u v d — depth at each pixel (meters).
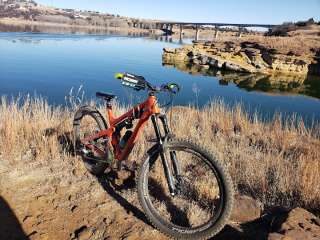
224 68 36.25
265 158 5.25
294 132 7.32
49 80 22.20
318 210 3.93
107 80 23.31
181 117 7.34
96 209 3.94
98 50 43.16
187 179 4.18
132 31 144.38
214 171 3.29
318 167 4.82
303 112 17.92
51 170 4.71
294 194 4.29
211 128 7.25
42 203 4.05
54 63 29.73
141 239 3.49
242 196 3.89
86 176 4.59
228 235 3.48
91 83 21.98
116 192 4.25
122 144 4.08
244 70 35.22
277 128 7.40
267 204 4.03
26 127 5.98
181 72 30.66
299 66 36.53
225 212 3.21
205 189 4.11
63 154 5.11
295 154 5.83
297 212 3.41
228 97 20.89
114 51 43.53
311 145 6.35
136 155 5.01
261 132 7.15
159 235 3.54
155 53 44.72
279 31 72.56
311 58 37.66
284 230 3.14
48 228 3.66
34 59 31.28
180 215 3.80
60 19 152.25
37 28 91.19
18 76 22.86
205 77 29.06
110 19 170.62
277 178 4.53
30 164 4.85
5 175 4.57
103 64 31.33
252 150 5.85
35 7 165.62
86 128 5.62
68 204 4.03
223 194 3.23
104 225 3.69
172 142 3.53
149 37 94.56
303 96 22.94
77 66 28.95
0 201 4.03
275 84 28.41
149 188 4.27
